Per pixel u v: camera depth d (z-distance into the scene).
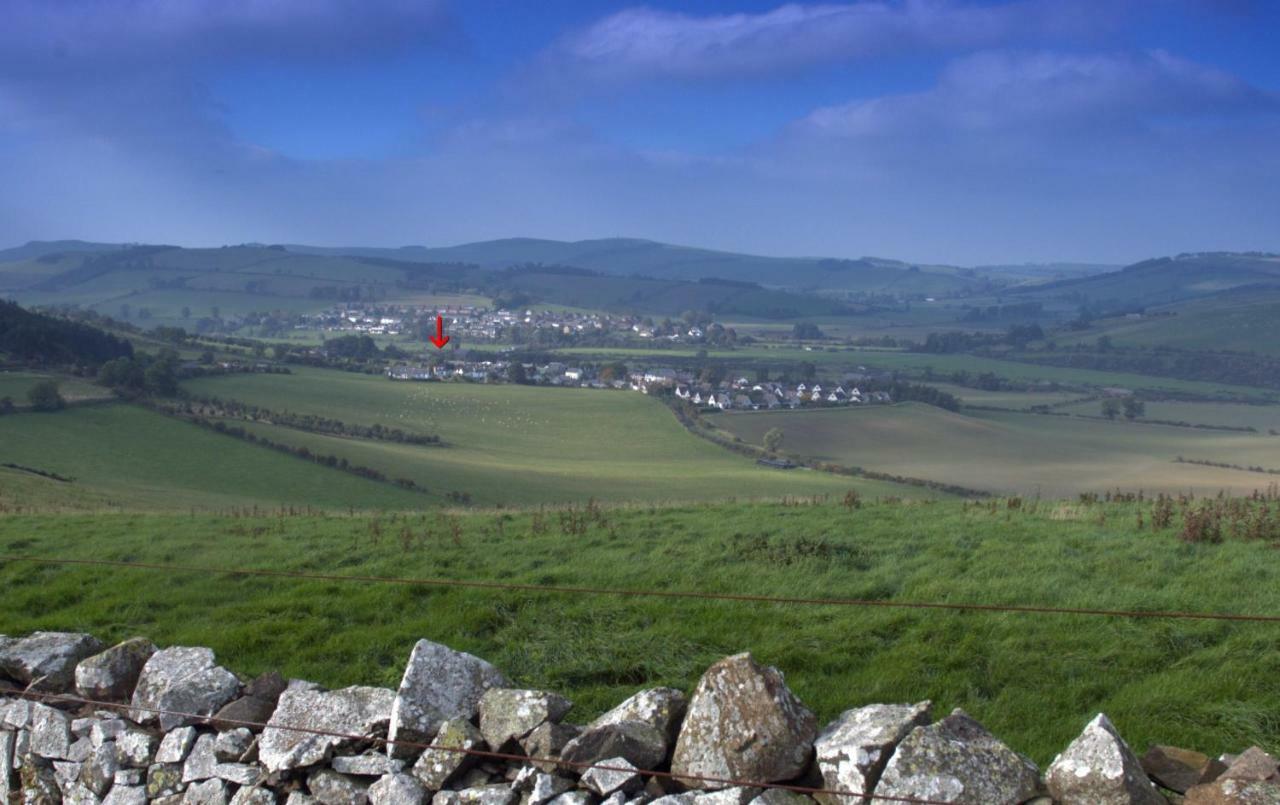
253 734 7.35
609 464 111.69
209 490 80.69
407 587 12.45
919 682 8.81
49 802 7.85
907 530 16.45
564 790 6.21
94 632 11.38
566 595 11.88
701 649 9.80
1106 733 5.51
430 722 6.83
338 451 100.56
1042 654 9.23
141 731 7.69
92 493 67.50
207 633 10.94
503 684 7.35
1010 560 13.34
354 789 6.77
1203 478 102.81
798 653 9.44
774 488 88.75
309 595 12.52
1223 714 7.85
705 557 14.17
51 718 8.02
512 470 102.19
